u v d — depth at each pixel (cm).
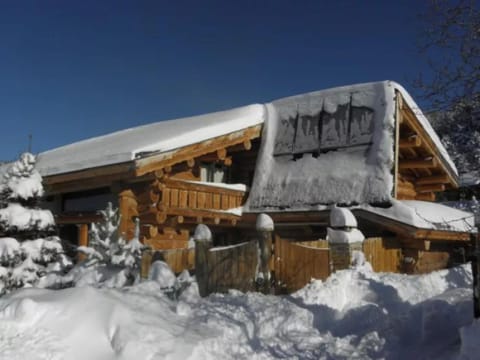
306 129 1470
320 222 1406
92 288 610
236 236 1563
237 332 637
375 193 1264
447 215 1375
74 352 495
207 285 838
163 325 574
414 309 740
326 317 787
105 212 791
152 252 971
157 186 1184
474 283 588
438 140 1478
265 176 1472
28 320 515
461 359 530
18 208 774
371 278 940
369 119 1373
